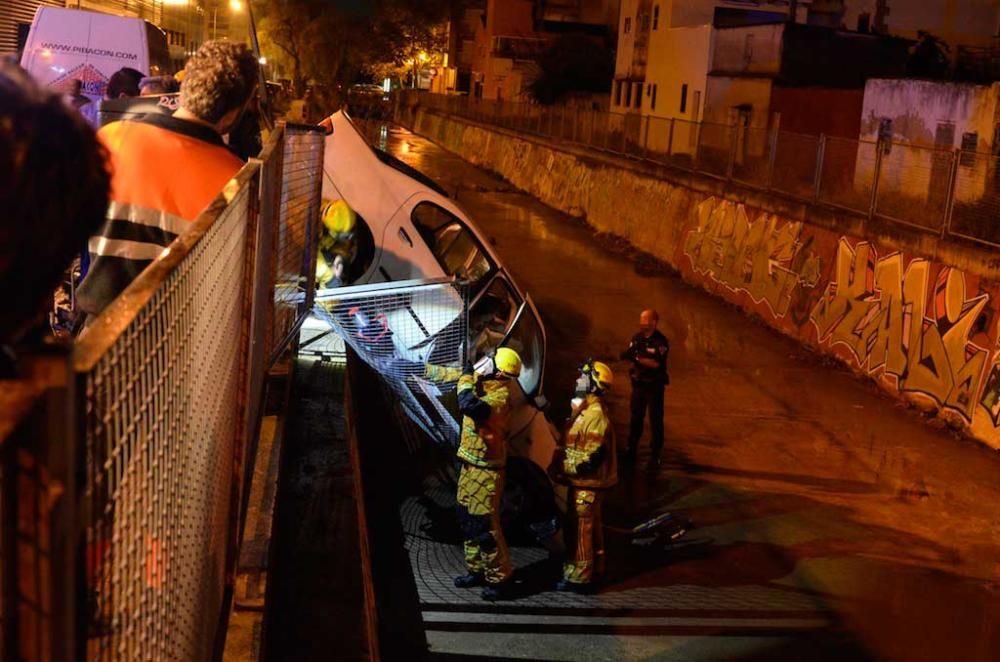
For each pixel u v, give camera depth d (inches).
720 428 438.9
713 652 250.1
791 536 328.8
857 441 433.4
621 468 381.1
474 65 3129.9
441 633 250.8
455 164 1796.3
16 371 35.5
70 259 43.4
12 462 36.0
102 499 44.6
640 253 915.4
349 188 340.2
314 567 226.4
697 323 650.8
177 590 70.9
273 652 193.0
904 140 904.9
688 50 1433.3
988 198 471.8
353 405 341.4
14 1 522.3
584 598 275.9
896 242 528.4
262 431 245.4
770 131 726.5
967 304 460.8
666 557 307.0
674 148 925.2
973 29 1419.8
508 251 892.0
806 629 265.7
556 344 568.1
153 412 56.0
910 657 255.1
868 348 534.9
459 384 270.4
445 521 320.8
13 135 39.6
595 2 2837.1
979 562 317.7
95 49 416.8
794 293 628.1
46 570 36.8
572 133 1293.1
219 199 88.5
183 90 120.6
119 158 115.6
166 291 58.8
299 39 2947.8
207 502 89.5
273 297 171.6
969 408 446.6
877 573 304.5
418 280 304.3
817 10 1466.5
